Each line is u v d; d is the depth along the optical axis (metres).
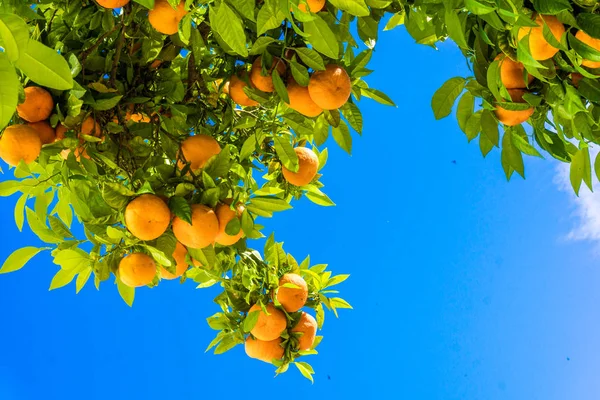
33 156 2.56
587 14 2.36
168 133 2.71
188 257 2.74
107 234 2.66
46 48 1.87
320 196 3.04
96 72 2.72
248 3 2.40
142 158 2.76
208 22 2.69
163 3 2.58
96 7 2.71
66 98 2.60
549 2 2.34
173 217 2.58
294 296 2.94
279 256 3.05
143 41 2.76
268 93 2.67
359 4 2.40
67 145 2.61
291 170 2.73
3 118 1.81
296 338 2.98
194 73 2.86
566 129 2.57
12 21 1.82
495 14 2.33
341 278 3.12
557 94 2.45
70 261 2.73
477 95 2.53
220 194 2.64
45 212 2.81
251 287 2.93
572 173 2.48
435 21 2.49
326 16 2.61
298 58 2.62
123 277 2.66
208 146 2.71
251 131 2.95
